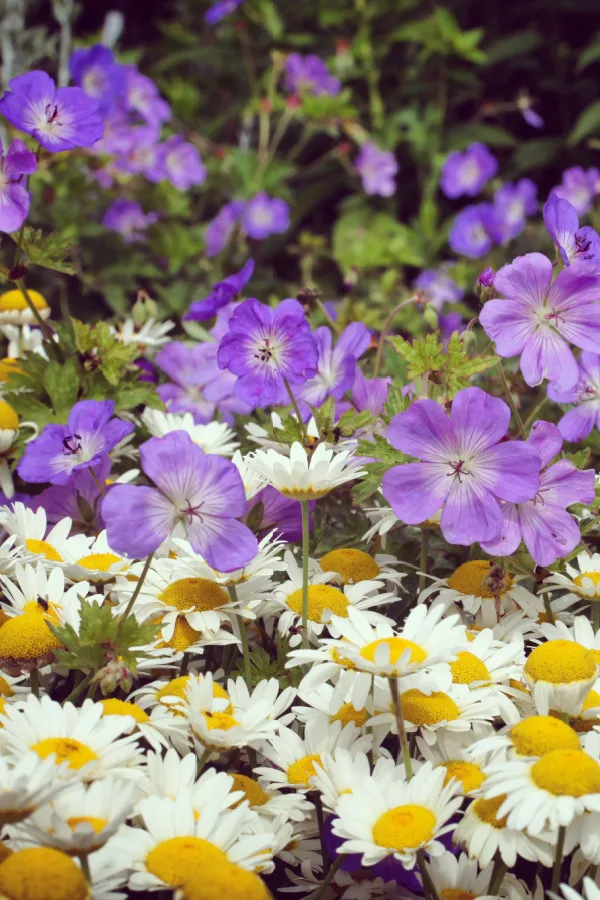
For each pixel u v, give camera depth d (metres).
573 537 0.58
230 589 0.57
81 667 0.53
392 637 0.50
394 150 1.71
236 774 0.54
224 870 0.44
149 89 1.35
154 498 0.51
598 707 0.53
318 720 0.53
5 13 1.30
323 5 1.68
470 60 1.75
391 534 0.69
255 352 0.62
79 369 0.73
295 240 1.64
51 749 0.49
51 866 0.43
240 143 1.64
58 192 1.17
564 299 0.58
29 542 0.61
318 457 0.56
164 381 0.85
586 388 0.67
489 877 0.51
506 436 0.62
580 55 1.74
